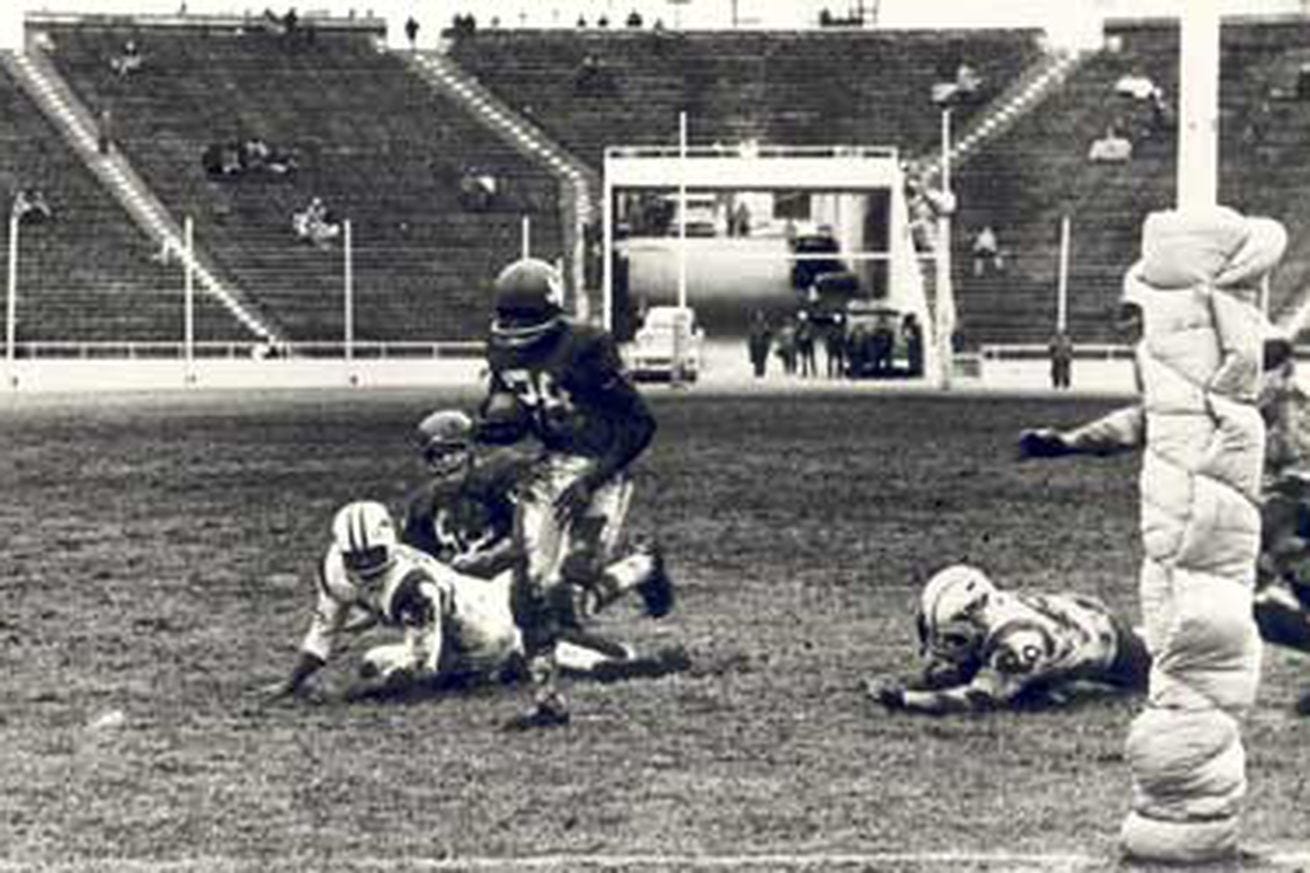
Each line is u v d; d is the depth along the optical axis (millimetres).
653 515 66625
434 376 174625
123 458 90875
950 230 193000
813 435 105688
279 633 43438
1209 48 44031
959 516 66625
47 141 198250
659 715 34281
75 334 174750
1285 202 191750
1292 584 35062
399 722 33812
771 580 51156
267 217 192125
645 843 25703
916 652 40406
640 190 193500
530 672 36406
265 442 99812
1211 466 24141
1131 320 26734
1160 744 24297
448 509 38656
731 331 198500
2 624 44594
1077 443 29109
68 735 32875
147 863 24766
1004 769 30062
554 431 34781
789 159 191250
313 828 26609
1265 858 24516
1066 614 35125
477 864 24562
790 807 27703
